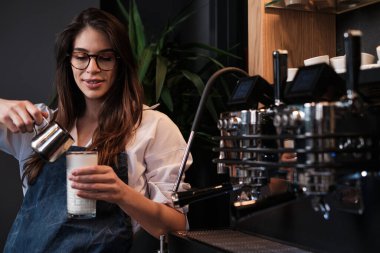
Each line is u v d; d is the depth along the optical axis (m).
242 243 1.26
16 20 3.05
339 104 0.95
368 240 1.09
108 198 1.67
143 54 2.74
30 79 3.05
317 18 2.44
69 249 1.86
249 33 2.48
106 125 2.03
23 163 2.13
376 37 2.17
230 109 1.20
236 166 1.20
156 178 2.02
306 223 1.23
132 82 2.06
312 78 1.00
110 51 1.97
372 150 0.99
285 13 2.41
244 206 1.04
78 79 1.97
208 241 1.28
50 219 1.90
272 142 1.17
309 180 0.98
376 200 1.07
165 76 2.73
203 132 2.91
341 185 1.05
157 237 1.91
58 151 1.63
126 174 1.98
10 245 1.96
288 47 2.41
